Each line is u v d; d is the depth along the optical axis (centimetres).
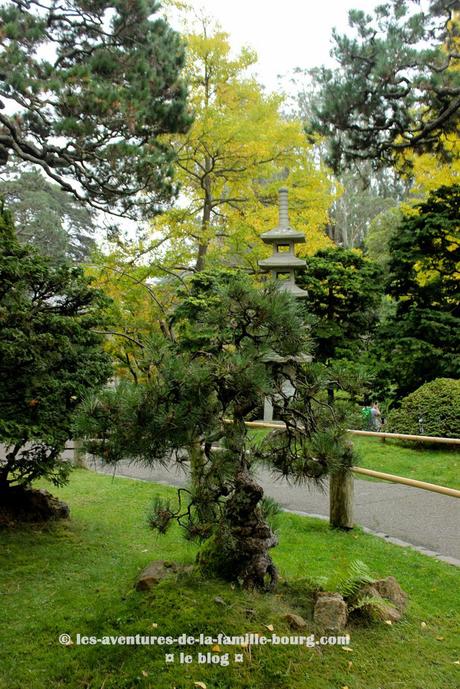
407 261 1008
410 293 1060
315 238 1248
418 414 836
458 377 965
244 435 270
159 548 395
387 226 2344
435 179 1138
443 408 820
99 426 233
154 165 782
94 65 760
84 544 404
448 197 1004
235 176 1284
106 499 568
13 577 338
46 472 430
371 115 1054
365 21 995
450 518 516
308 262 1133
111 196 827
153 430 232
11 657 245
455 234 967
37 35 739
